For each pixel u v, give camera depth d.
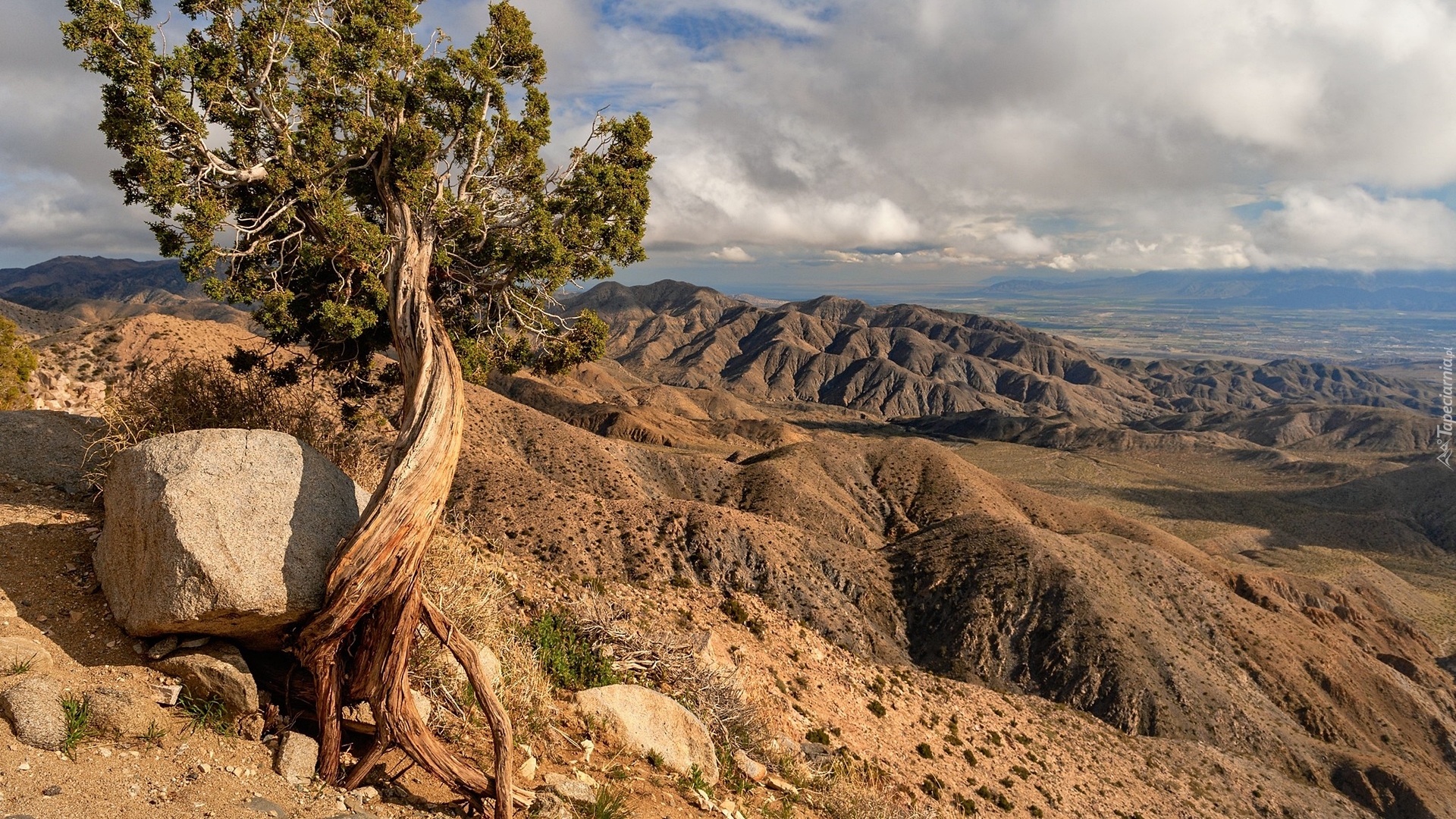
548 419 130.38
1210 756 64.25
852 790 11.65
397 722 6.32
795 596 83.62
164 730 5.71
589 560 69.88
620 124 14.47
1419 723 98.00
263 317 11.88
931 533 116.31
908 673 40.38
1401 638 137.75
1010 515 163.00
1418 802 74.88
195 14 11.92
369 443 11.59
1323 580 157.62
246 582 6.19
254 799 5.43
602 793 7.00
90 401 20.14
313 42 11.74
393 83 12.05
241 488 6.55
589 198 13.66
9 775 4.73
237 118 11.84
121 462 6.93
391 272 10.84
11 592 6.72
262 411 10.52
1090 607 94.06
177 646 6.45
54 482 9.13
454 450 7.68
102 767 5.13
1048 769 34.53
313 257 11.20
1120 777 42.53
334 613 6.25
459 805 6.48
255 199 11.99
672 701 9.48
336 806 5.81
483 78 13.03
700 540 82.62
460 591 8.93
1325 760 81.81
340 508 7.17
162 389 10.00
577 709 8.77
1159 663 89.06
